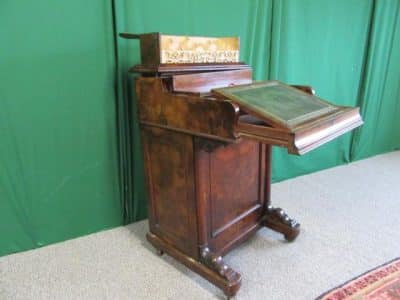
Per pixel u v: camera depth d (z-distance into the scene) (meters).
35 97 1.61
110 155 1.89
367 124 3.17
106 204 1.96
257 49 2.28
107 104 1.80
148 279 1.56
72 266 1.65
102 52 1.71
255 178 1.78
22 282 1.54
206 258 1.48
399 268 1.60
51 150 1.72
